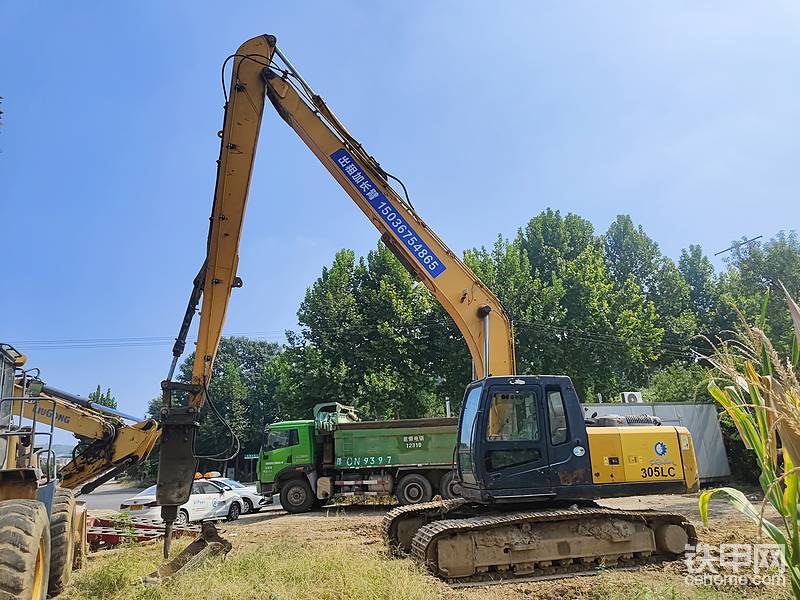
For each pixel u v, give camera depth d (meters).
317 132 9.98
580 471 8.21
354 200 9.99
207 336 9.17
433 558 7.64
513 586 7.25
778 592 6.11
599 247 35.72
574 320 28.81
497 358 9.48
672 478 8.48
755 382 2.78
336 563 7.02
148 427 13.66
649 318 30.20
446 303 9.70
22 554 4.84
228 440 50.66
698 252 41.03
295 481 17.94
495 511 8.44
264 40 9.68
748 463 21.48
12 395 6.91
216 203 9.37
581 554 8.02
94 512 23.23
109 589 7.17
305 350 28.64
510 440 8.16
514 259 29.95
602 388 28.98
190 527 12.39
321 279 30.14
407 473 17.52
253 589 6.20
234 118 9.48
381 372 27.77
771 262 27.67
